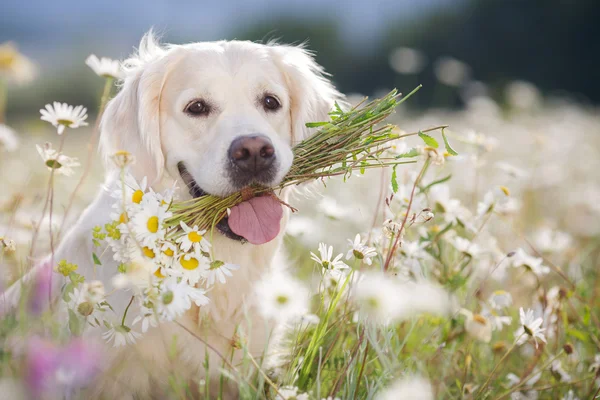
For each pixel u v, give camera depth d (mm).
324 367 2678
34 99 15500
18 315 2506
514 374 2945
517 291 3658
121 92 3141
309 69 3508
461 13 23547
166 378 2697
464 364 2762
